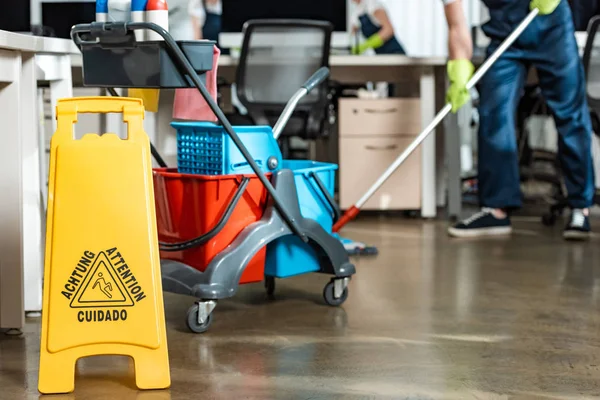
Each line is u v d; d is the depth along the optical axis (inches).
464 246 147.4
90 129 154.0
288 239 98.6
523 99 204.4
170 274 92.6
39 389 69.7
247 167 94.5
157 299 71.1
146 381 70.9
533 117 268.8
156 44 79.4
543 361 79.4
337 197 211.0
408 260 133.7
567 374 75.4
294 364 78.1
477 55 185.8
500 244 149.5
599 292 109.9
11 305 87.3
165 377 71.2
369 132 181.3
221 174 92.5
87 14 202.1
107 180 70.5
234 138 87.4
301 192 98.4
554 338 87.5
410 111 181.5
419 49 284.2
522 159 217.5
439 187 206.4
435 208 190.7
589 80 168.4
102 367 77.7
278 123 99.8
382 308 101.0
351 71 185.0
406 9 282.5
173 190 93.4
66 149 70.2
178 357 80.5
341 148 181.8
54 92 101.7
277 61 167.5
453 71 141.5
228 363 78.4
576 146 152.6
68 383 70.2
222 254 91.0
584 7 191.3
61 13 202.2
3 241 86.9
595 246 147.2
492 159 157.3
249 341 86.2
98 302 70.4
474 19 262.1
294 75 168.1
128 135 71.5
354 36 205.8
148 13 79.7
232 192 91.7
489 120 156.3
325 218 101.8
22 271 87.4
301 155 250.1
